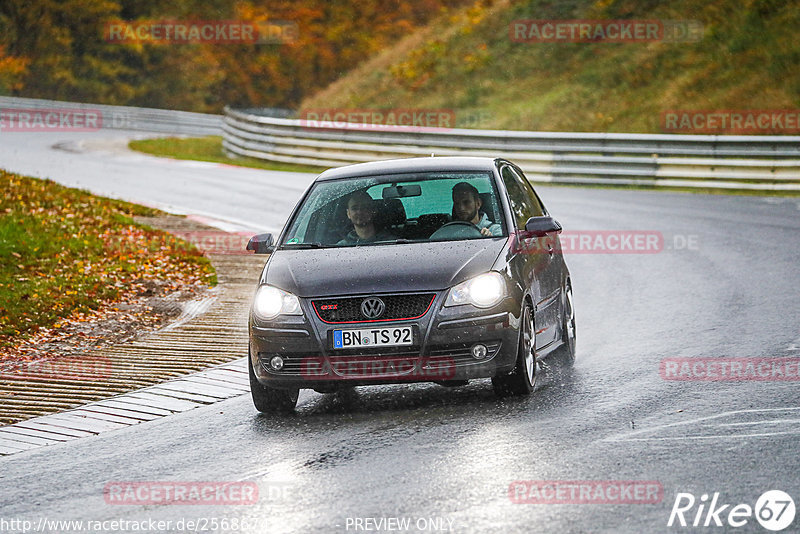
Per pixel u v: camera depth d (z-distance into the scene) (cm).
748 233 6122
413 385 3106
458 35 15788
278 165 11725
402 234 2970
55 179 9831
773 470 2031
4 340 4025
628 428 2419
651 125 11194
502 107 13225
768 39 11700
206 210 7969
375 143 10938
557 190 8975
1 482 2350
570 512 1850
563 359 3319
